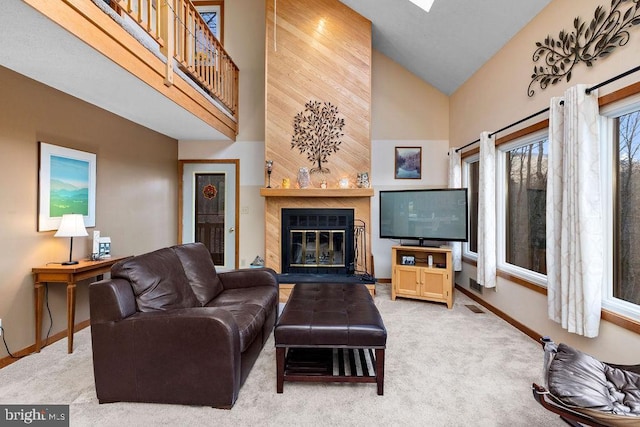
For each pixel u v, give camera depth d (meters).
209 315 1.92
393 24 4.30
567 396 1.35
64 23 1.85
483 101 4.00
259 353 2.55
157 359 1.92
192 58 3.69
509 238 3.67
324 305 2.49
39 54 2.20
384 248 5.29
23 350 2.62
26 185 2.66
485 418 1.83
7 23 1.80
